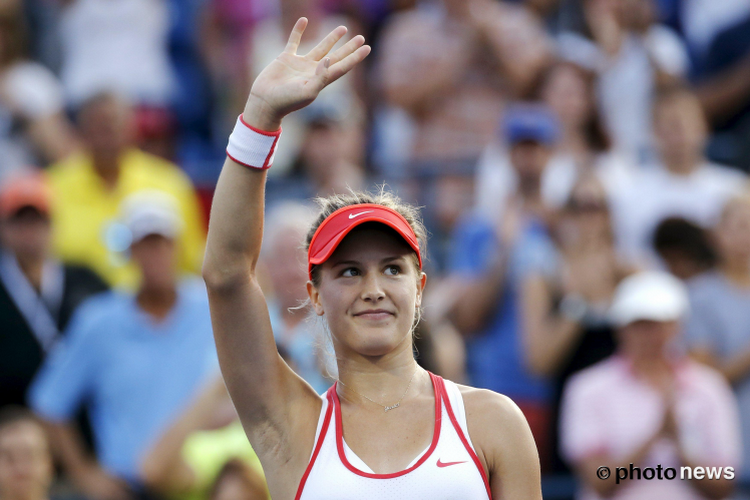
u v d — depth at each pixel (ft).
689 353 74.33
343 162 88.48
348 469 28.48
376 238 29.94
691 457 63.46
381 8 112.27
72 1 110.01
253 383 29.81
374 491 27.99
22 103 98.94
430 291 79.92
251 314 29.73
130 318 69.31
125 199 87.35
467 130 95.09
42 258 75.46
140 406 68.03
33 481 61.16
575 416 66.39
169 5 111.45
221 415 62.28
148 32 108.17
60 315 75.51
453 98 95.61
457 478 28.12
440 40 96.17
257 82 29.22
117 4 107.14
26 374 72.69
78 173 87.20
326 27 107.45
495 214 80.74
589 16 101.40
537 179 80.48
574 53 98.48
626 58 98.37
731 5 106.73
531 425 73.31
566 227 77.41
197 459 60.64
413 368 30.58
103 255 85.25
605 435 64.85
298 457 29.55
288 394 30.17
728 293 75.61
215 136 110.42
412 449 28.81
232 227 29.17
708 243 76.95
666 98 89.61
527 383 74.59
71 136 102.12
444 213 92.63
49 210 75.82
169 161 106.11
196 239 90.58
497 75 95.55
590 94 92.58
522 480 28.91
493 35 95.04
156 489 61.52
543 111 91.81
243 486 55.52
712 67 107.34
